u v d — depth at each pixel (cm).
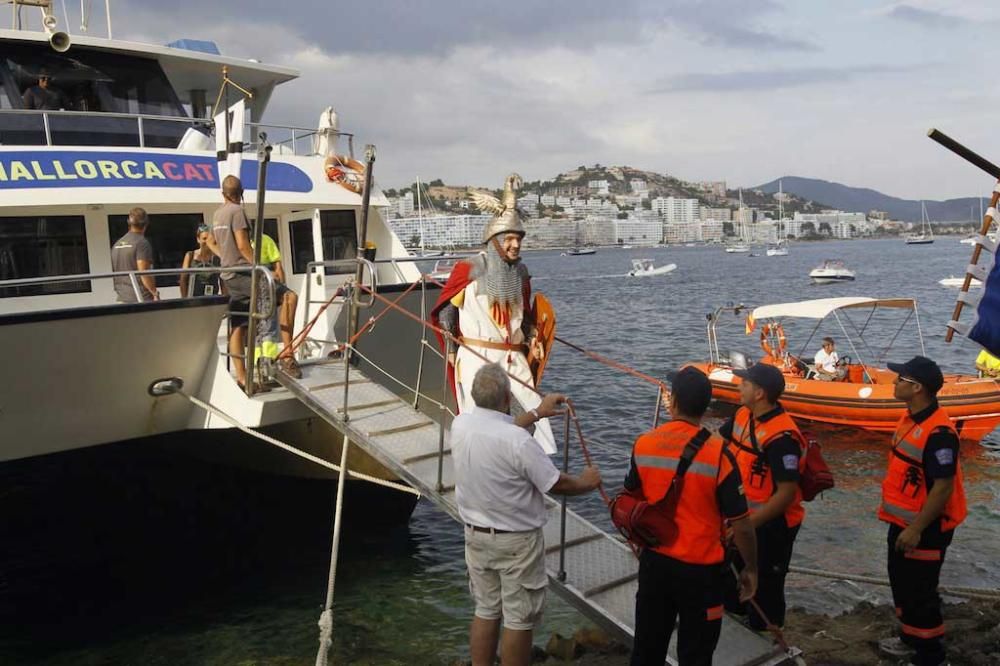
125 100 1051
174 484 1019
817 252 19838
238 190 772
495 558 459
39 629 776
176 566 922
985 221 511
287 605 816
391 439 672
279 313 788
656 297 6047
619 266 13262
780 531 543
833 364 1864
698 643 428
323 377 785
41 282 666
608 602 518
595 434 1655
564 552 550
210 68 1131
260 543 984
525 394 562
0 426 709
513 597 460
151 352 733
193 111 1242
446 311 594
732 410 1911
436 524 1056
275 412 759
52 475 1025
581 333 3731
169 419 802
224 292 774
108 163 877
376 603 817
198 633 761
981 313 512
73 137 956
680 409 436
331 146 1050
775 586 551
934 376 512
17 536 1021
